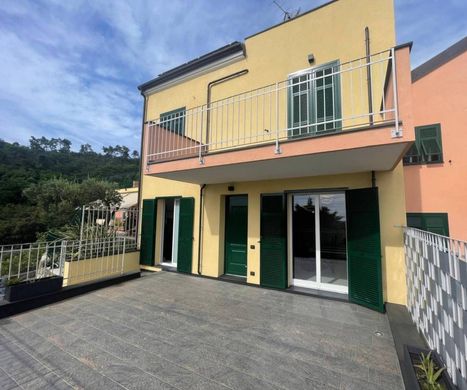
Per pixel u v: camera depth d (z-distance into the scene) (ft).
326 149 12.85
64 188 77.41
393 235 16.33
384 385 8.66
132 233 29.53
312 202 20.08
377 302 15.20
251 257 21.63
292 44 21.74
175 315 14.97
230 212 24.34
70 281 19.63
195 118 27.12
